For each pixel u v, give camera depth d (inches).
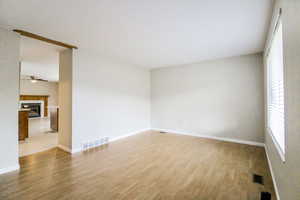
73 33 100.3
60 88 136.4
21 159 111.0
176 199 67.4
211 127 169.9
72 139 124.5
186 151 128.7
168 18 81.4
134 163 104.8
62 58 134.3
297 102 42.8
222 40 112.1
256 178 84.9
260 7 71.2
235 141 154.9
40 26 90.3
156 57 157.2
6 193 70.7
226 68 159.2
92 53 140.0
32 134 188.7
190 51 138.0
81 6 70.4
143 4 69.0
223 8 72.2
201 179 84.0
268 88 111.3
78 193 71.2
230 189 74.7
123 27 92.0
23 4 68.4
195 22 85.9
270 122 106.7
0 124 89.1
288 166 52.1
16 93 95.7
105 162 106.3
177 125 196.4
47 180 82.4
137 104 197.9
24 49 128.4
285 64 54.1
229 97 157.9
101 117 148.9
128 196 69.3
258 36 105.0
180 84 192.9
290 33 47.5
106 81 154.3
